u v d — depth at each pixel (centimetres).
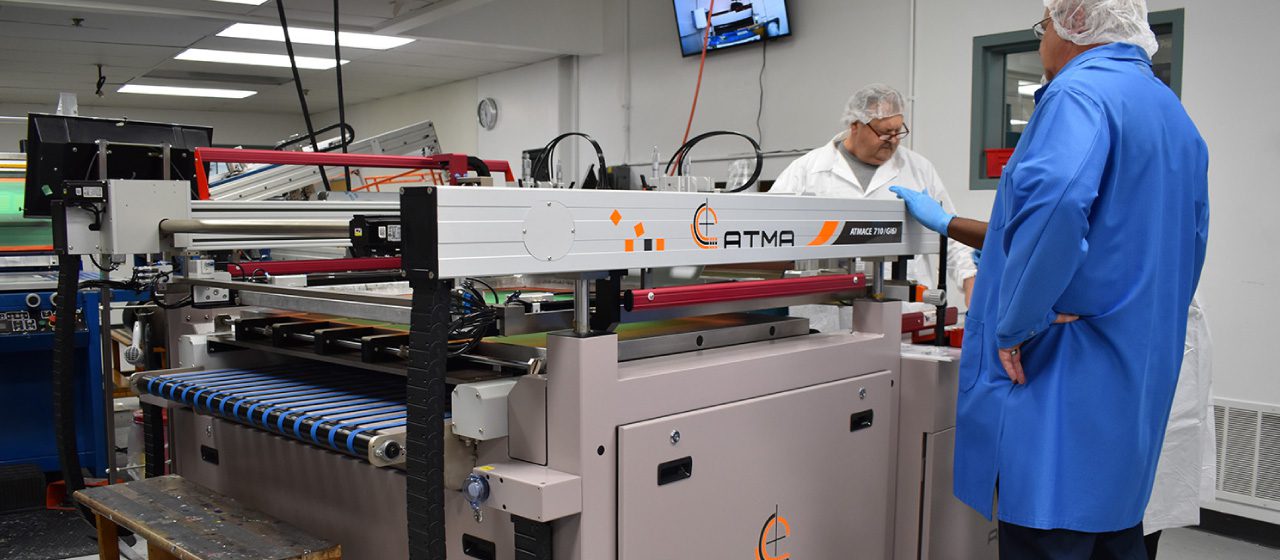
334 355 157
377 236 127
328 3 541
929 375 174
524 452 125
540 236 112
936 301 196
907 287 176
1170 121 150
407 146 334
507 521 126
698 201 133
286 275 212
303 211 186
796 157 536
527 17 654
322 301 153
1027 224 138
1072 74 147
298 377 176
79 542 288
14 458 342
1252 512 333
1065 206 134
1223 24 342
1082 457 145
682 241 131
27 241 363
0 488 313
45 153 210
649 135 646
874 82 486
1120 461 146
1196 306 205
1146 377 147
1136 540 162
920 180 294
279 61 776
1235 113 341
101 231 171
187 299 202
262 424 146
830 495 161
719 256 137
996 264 154
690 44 593
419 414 108
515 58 743
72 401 185
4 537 292
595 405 118
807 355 155
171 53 737
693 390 133
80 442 347
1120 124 142
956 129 442
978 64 429
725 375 138
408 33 616
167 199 169
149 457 202
